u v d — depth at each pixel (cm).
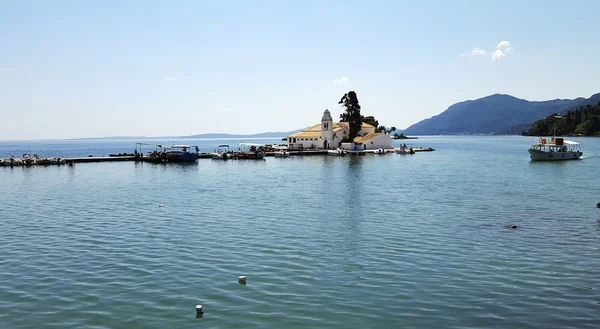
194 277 2389
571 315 1898
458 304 2025
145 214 4272
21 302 2073
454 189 6012
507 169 9344
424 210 4384
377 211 4347
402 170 9281
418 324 1833
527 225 3644
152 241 3169
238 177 8069
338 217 4044
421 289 2209
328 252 2861
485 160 12581
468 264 2600
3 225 3788
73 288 2242
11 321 1875
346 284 2281
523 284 2264
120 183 7162
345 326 1817
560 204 4672
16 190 6281
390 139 17950
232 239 3209
